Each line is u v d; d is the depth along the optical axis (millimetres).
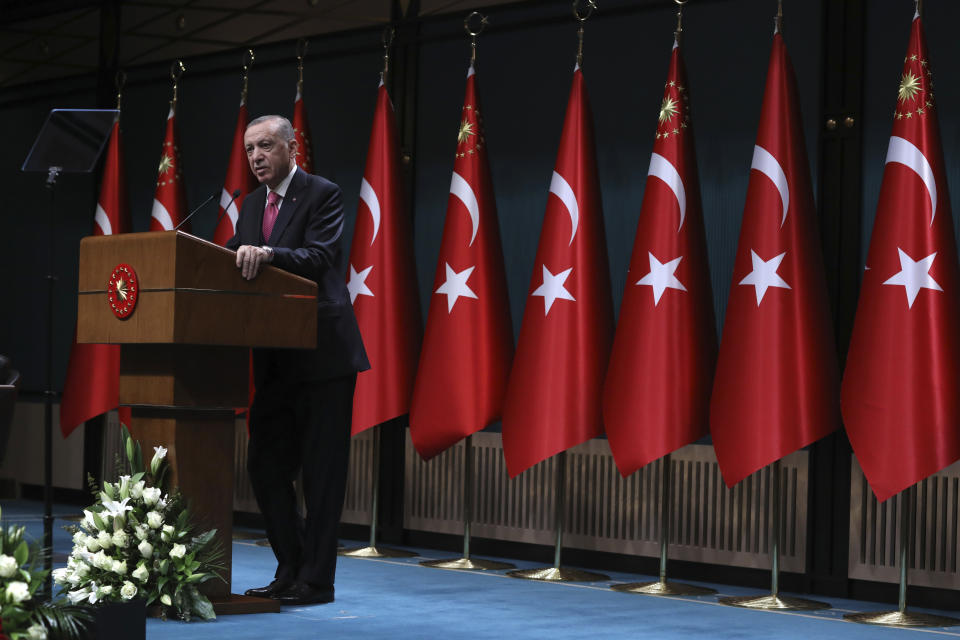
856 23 5695
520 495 6586
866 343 5031
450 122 7051
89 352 7680
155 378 4160
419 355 6465
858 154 5672
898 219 5004
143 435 4238
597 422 5742
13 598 2764
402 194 6539
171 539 4070
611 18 6492
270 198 4562
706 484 6004
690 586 5664
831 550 5668
